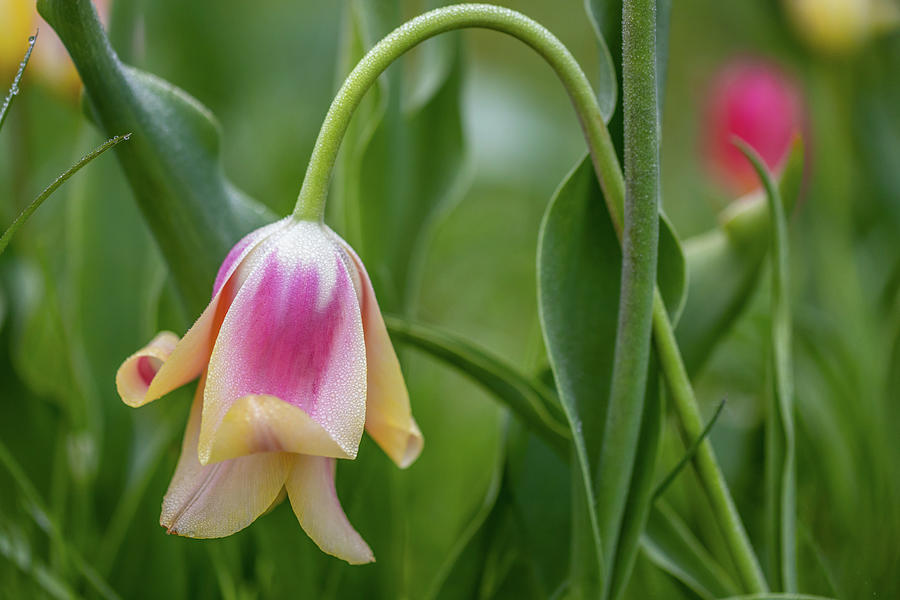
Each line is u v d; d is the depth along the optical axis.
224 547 0.69
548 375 0.65
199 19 0.79
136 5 0.73
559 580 0.64
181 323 0.70
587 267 0.59
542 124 1.69
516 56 1.95
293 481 0.53
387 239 0.69
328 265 0.53
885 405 0.80
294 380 0.53
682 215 1.59
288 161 0.81
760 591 0.59
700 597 0.63
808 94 1.11
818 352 0.89
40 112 1.12
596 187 0.59
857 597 0.74
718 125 1.14
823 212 1.04
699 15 1.76
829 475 0.83
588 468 0.59
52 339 0.77
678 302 0.59
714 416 0.58
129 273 0.73
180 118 0.59
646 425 0.59
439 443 0.93
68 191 1.06
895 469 0.77
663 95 0.59
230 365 0.52
